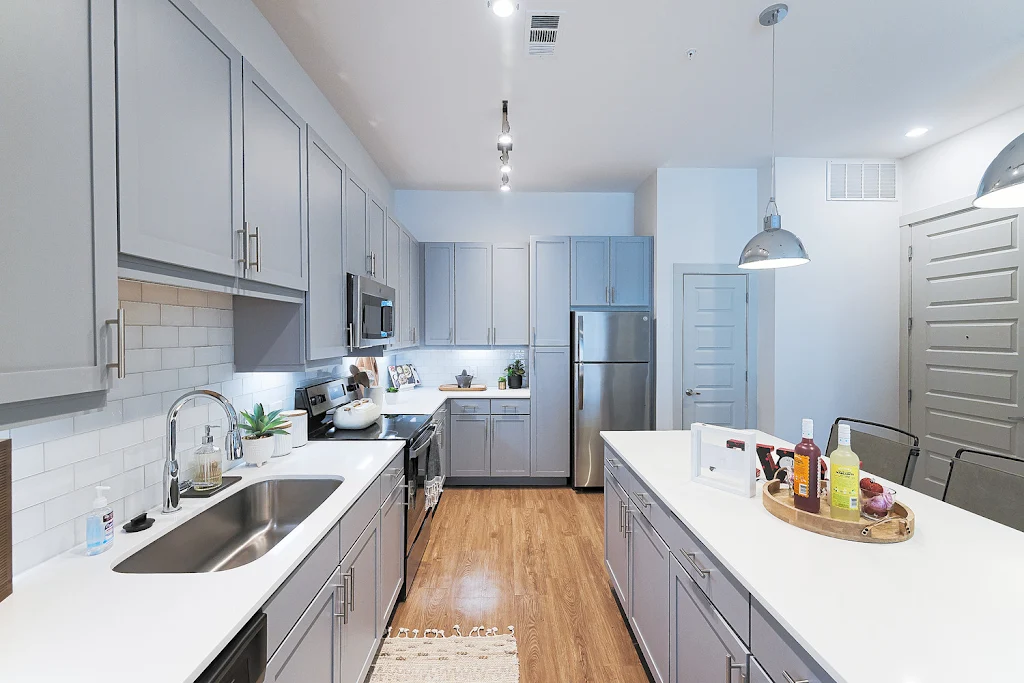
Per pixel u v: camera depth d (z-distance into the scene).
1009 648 0.81
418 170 4.00
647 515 1.80
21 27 0.71
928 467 3.47
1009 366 2.93
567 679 1.86
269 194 1.58
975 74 2.48
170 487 1.40
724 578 1.18
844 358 3.75
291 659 1.13
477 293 4.43
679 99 2.73
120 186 0.92
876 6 1.93
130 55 0.95
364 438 2.43
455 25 2.03
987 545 1.21
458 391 4.38
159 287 1.49
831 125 3.12
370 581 1.78
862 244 3.75
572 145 3.44
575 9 1.93
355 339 2.34
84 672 0.74
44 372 0.74
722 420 4.05
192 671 0.75
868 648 0.81
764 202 3.87
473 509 3.67
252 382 2.08
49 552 1.12
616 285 4.15
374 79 2.48
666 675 1.60
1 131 0.68
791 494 1.52
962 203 3.21
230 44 1.34
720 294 4.04
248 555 1.58
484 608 2.33
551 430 4.18
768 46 2.21
